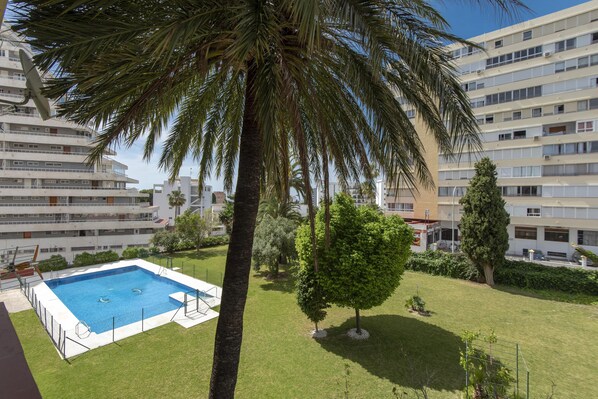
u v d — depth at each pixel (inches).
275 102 135.6
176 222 996.6
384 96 151.6
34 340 363.6
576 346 345.1
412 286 582.2
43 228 994.1
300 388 265.4
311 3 80.4
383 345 343.3
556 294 531.2
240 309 165.3
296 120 138.1
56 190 1015.0
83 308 525.3
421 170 174.7
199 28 125.9
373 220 347.6
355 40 145.9
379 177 205.6
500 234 580.7
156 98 156.0
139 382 276.5
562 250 888.3
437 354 323.0
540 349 337.1
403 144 170.6
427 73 128.3
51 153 1012.5
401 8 122.7
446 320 418.6
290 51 149.6
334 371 291.4
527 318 426.9
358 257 311.0
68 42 102.3
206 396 257.1
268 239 647.8
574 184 835.4
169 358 319.9
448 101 130.5
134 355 326.3
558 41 847.1
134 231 1177.4
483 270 604.7
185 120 230.5
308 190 148.8
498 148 951.0
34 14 100.8
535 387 268.7
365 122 191.3
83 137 1063.6
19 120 965.2
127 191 1160.8
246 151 169.5
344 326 398.0
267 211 770.8
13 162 970.1
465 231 609.9
